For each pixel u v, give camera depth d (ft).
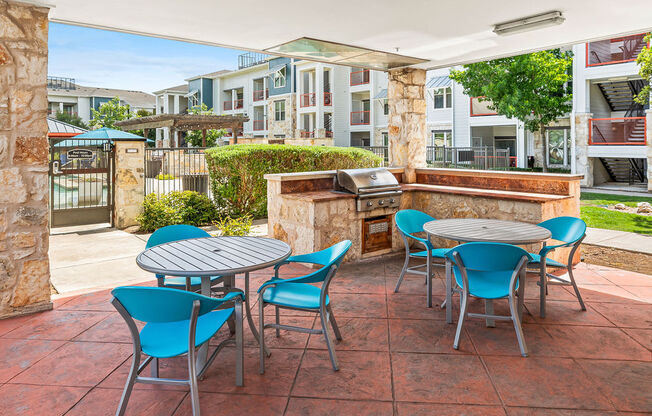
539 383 9.02
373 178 19.47
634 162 53.21
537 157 67.82
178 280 11.61
